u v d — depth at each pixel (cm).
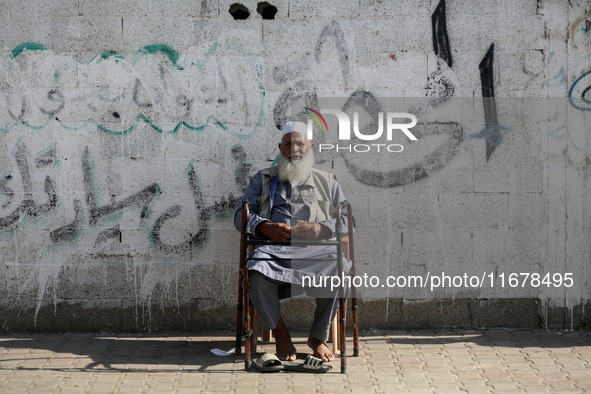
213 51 435
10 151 435
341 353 362
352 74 438
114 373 359
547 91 437
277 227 381
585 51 435
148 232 439
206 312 443
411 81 438
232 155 439
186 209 439
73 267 438
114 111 435
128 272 440
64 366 371
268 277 369
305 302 444
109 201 437
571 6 433
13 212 436
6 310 439
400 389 335
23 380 347
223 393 329
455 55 436
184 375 357
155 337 432
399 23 436
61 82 434
